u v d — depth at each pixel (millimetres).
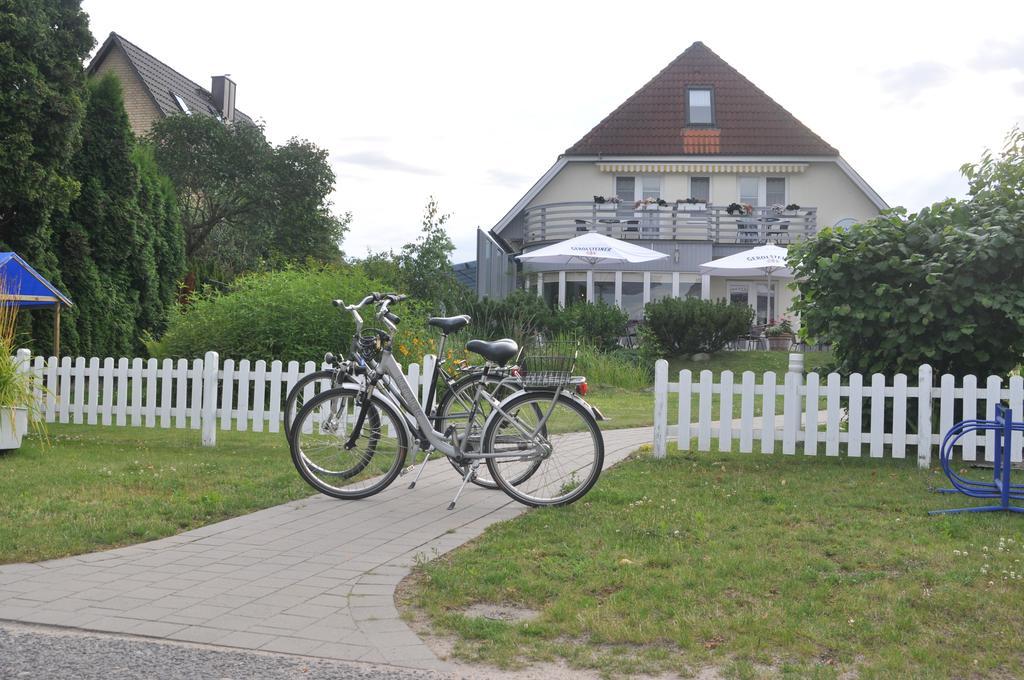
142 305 19812
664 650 3699
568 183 32719
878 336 9219
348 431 7078
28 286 12500
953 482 6633
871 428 8242
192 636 3914
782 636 3795
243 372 9531
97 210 18531
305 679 3443
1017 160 9797
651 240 29688
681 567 4816
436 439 6852
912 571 4766
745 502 6543
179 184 31922
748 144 32438
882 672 3420
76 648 3758
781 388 8438
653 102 33844
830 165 32062
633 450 9445
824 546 5301
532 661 3643
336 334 13523
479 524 6051
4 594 4449
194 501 6613
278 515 6352
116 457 8688
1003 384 8953
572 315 23562
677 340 24000
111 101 19016
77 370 10539
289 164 33375
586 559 5016
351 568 4988
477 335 21375
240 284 15016
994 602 4234
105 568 4961
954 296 8547
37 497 6582
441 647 3812
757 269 27984
